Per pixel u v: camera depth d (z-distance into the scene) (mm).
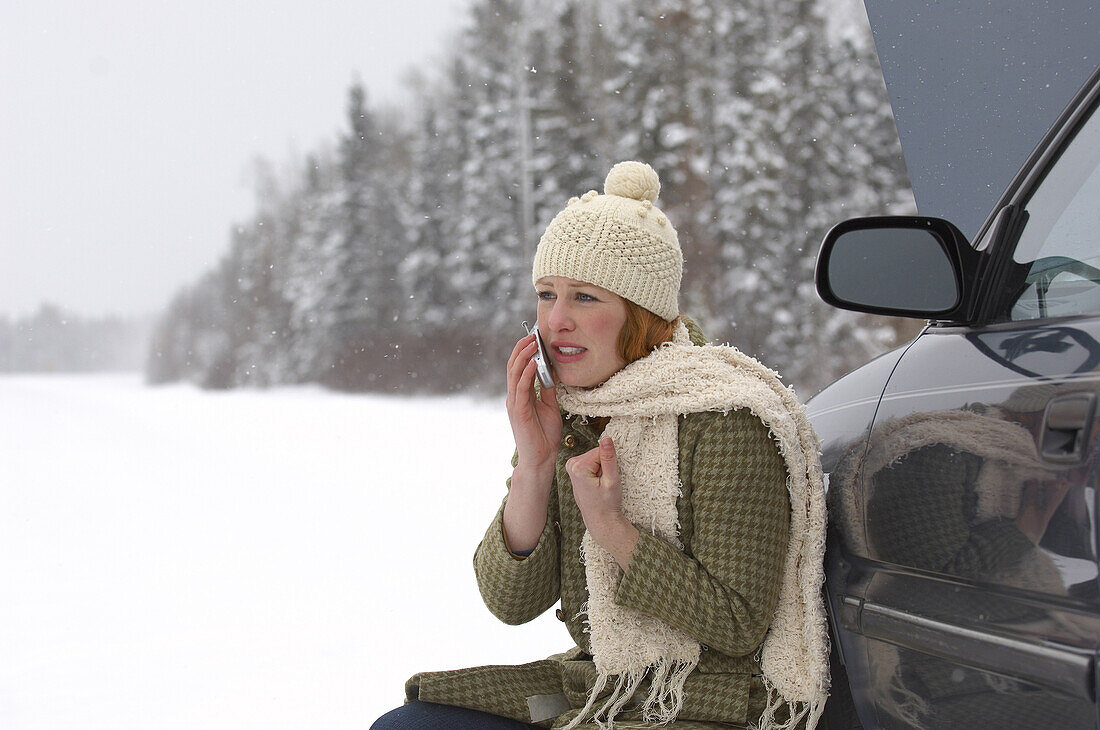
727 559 1536
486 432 16047
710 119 28719
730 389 1583
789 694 1576
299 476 10797
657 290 1687
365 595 4988
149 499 9227
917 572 1396
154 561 6152
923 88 2412
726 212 26844
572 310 1703
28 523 7781
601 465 1594
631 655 1623
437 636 4145
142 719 3254
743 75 28859
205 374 42375
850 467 1588
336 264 36906
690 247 27422
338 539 6723
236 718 3234
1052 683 1151
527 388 1720
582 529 1762
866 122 28531
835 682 1623
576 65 32812
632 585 1568
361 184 38188
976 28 2287
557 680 1801
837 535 1601
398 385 33250
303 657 3910
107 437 17062
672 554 1560
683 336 1763
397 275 36469
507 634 4121
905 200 28016
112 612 4812
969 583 1290
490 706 1745
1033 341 1330
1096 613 1100
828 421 1730
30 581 5582
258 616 4637
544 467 1754
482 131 33312
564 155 31781
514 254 32438
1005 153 2307
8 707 3389
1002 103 2283
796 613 1596
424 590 5043
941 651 1332
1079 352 1228
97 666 3875
